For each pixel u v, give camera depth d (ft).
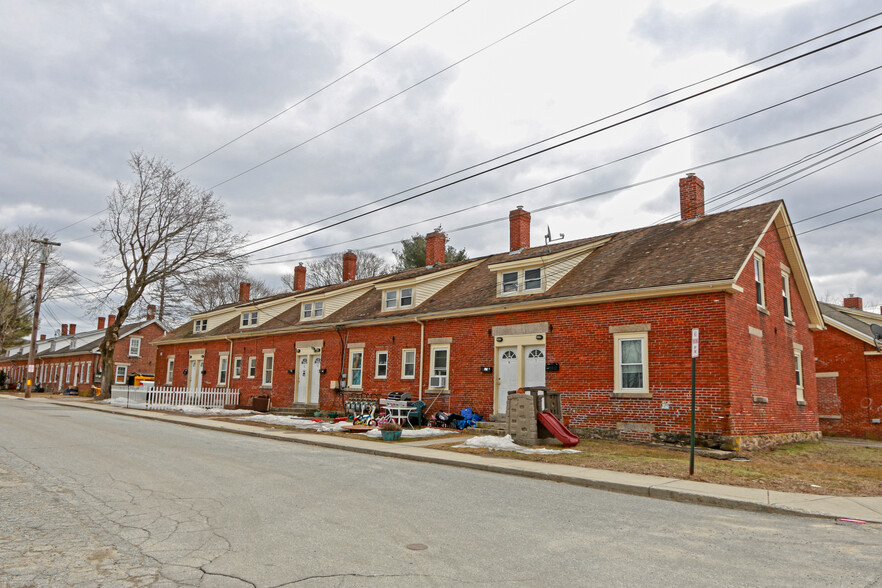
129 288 124.77
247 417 82.94
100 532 21.95
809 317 73.51
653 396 53.57
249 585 16.61
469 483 34.55
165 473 34.73
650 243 66.28
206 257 124.47
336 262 193.77
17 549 19.70
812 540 22.95
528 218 85.87
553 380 61.46
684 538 22.79
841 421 83.97
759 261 60.95
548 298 62.44
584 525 24.59
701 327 51.49
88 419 73.05
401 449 48.85
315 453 46.98
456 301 76.43
